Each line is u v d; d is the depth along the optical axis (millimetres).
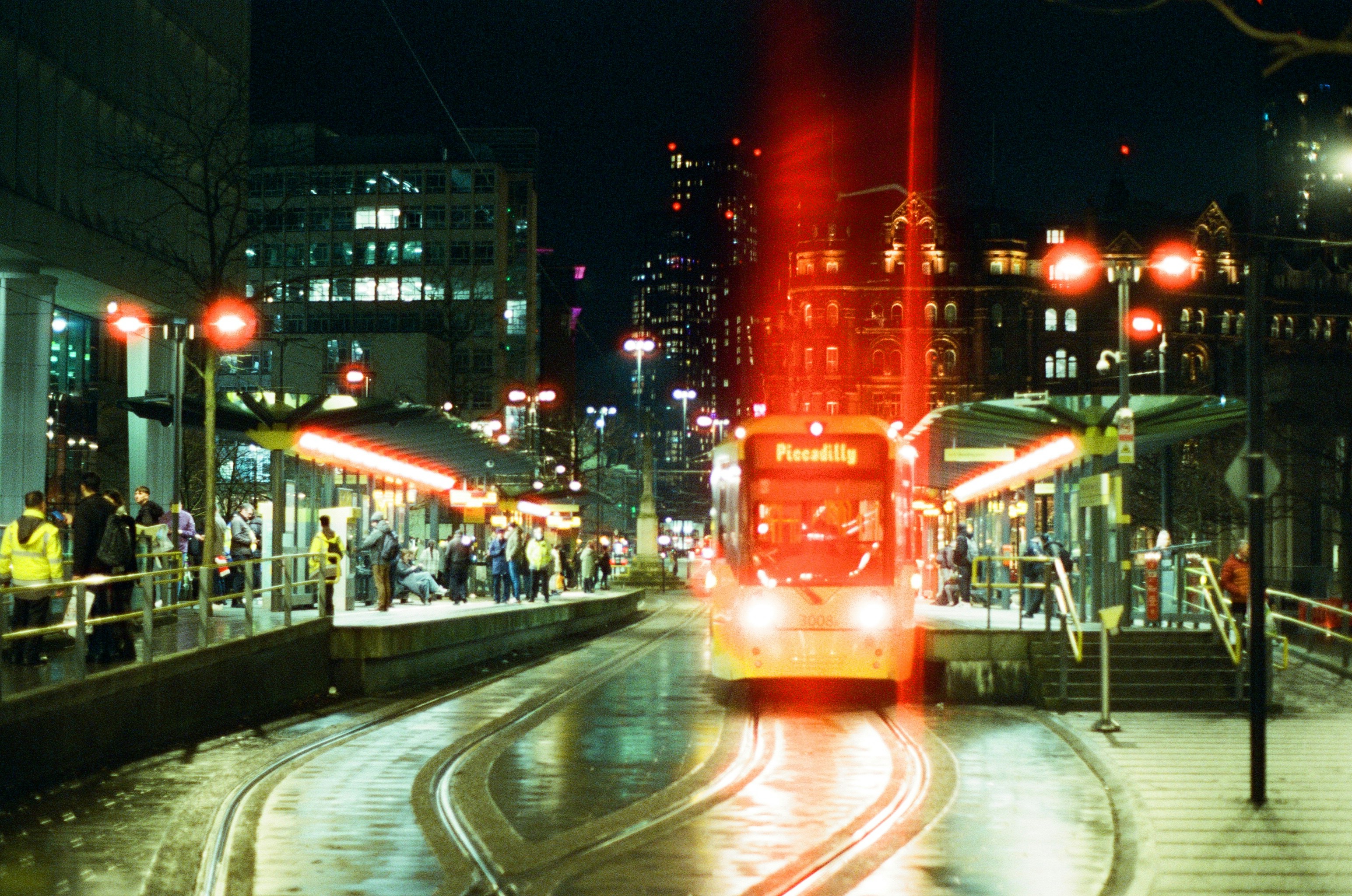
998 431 27406
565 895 9234
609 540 88562
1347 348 81500
